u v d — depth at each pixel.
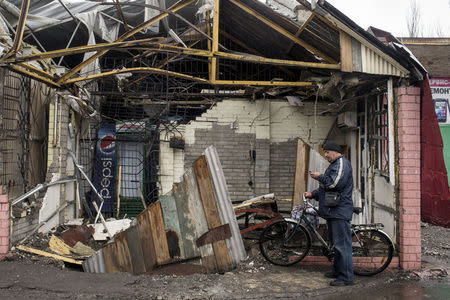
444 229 9.21
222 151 9.14
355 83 6.22
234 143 9.16
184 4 6.92
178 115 9.54
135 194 9.57
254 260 6.15
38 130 8.13
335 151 5.46
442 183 6.09
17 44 5.52
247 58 6.30
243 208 6.74
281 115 9.27
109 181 9.64
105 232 7.58
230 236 5.66
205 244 5.63
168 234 5.67
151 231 5.70
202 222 5.65
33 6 10.12
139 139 9.52
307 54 7.89
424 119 5.83
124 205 9.55
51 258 5.90
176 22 9.52
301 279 5.48
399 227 5.97
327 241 6.05
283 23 6.83
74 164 8.80
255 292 4.95
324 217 5.48
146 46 6.21
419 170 5.86
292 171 9.24
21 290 4.78
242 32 8.81
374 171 7.04
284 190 9.24
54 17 10.08
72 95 7.48
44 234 6.98
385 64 5.80
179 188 5.70
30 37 10.59
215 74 7.14
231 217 5.69
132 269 5.71
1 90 6.11
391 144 6.03
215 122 9.17
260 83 7.29
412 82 5.91
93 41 9.28
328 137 9.21
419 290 5.16
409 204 5.87
